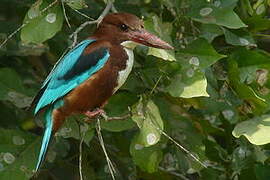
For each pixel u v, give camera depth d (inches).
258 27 448.5
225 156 461.7
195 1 423.5
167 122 434.0
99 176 466.0
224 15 415.5
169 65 406.3
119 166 470.0
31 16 396.8
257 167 441.4
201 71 403.2
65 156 472.4
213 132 463.8
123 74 395.2
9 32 456.4
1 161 425.4
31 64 479.2
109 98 412.2
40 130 490.9
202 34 435.5
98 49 392.8
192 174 497.4
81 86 391.2
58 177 473.4
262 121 414.9
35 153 431.8
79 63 392.2
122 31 395.2
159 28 401.1
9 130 432.1
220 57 407.2
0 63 468.4
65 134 420.8
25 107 440.1
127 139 466.3
